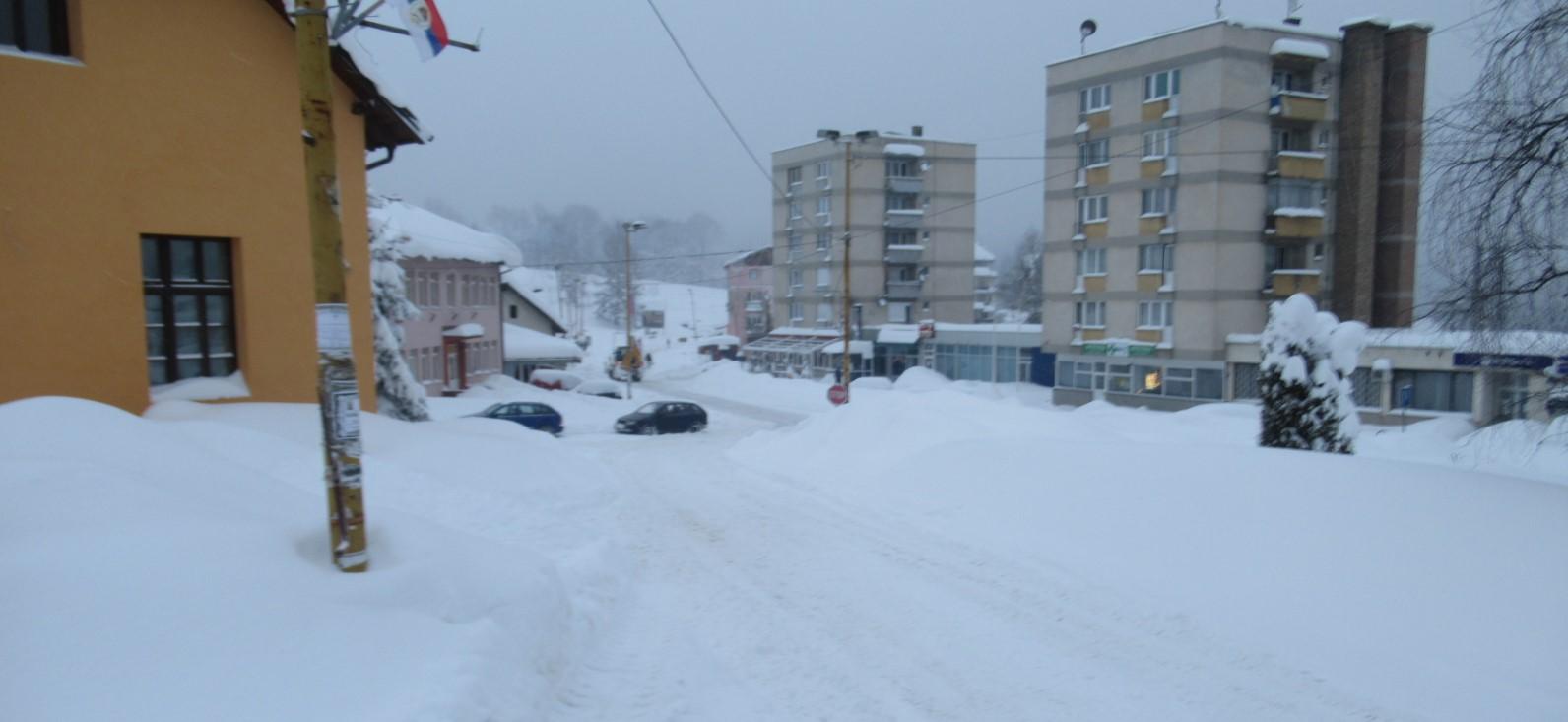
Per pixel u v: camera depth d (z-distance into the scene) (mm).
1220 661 6352
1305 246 38031
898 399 17953
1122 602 7602
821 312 61875
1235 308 37531
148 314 10078
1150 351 39094
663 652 6551
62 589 4027
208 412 9781
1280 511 8266
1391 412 31406
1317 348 11547
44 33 9203
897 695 5855
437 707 4141
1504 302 9500
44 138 8969
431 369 39406
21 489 4848
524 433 15969
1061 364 43219
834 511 11805
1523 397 11305
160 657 3842
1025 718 5516
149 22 9641
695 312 125812
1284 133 37844
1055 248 43031
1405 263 36875
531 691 5117
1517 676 5641
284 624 4371
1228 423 23875
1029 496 10516
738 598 8016
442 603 5262
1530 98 8969
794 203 64062
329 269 5254
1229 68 36500
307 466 8523
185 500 5391
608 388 48062
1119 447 10984
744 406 45375
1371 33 36594
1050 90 42656
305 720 3762
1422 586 6684
